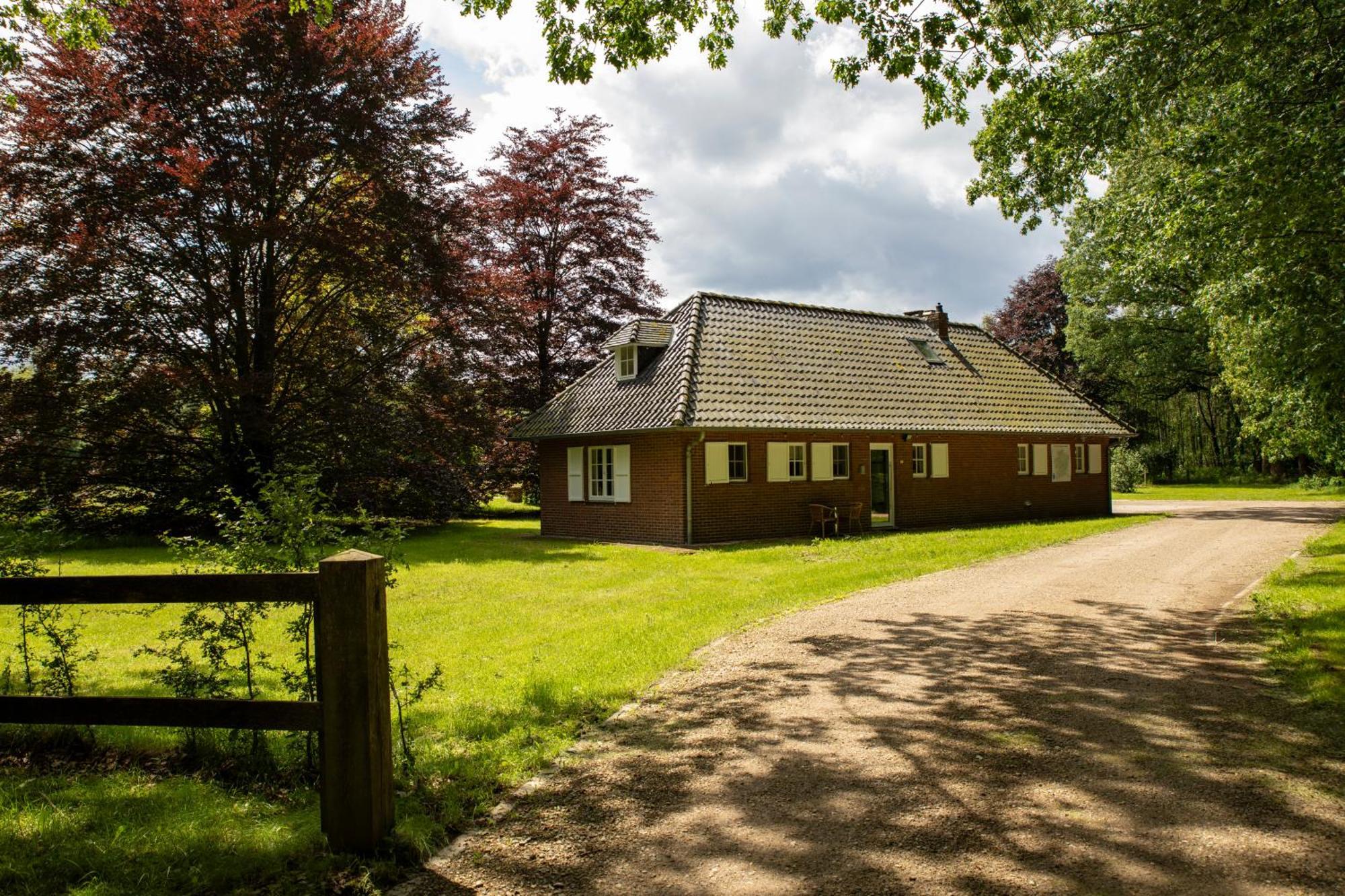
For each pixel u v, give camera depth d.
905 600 10.65
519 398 31.88
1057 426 26.52
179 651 6.63
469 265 23.97
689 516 19.20
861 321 26.39
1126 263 12.35
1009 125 11.01
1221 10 8.84
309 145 20.23
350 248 20.81
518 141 33.66
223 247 20.27
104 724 4.05
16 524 6.66
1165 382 46.34
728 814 4.34
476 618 10.13
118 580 4.07
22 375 20.47
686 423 18.52
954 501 24.41
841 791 4.60
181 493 22.20
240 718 3.96
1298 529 19.62
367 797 3.83
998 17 9.02
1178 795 4.47
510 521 32.28
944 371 26.14
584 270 33.47
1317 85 8.89
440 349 23.80
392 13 22.95
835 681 6.84
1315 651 7.16
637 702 6.41
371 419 21.89
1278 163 8.55
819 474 21.56
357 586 3.82
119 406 20.12
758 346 22.67
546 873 3.76
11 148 19.09
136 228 20.00
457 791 4.60
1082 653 7.64
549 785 4.77
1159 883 3.57
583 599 11.37
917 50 8.83
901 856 3.84
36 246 19.41
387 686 3.99
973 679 6.82
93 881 3.57
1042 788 4.58
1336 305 9.27
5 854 3.79
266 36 20.19
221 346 21.73
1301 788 4.52
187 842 3.90
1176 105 10.58
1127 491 42.00
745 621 9.37
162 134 19.27
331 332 22.48
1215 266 9.99
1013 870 3.69
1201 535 18.75
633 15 8.95
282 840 3.92
